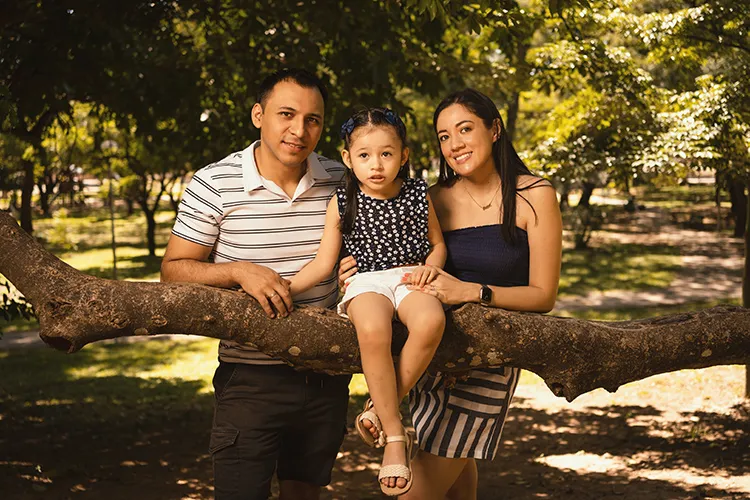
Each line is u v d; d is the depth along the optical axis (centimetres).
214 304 294
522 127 2427
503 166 329
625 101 1008
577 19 921
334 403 354
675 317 330
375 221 310
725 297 2152
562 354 306
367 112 304
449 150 326
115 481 711
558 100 2411
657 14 922
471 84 1027
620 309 1975
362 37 803
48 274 296
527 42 909
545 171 1052
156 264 3091
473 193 339
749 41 916
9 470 723
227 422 346
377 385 286
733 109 948
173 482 713
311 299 342
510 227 326
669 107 1065
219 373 354
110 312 287
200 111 870
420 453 354
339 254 323
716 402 1027
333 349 298
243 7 823
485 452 344
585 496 680
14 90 743
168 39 851
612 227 3997
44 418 1004
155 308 289
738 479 714
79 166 3134
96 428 946
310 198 338
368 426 285
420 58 884
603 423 951
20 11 703
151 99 850
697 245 3319
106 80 824
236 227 334
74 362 1541
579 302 2098
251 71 859
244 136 844
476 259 331
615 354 312
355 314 292
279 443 352
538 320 308
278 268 339
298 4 810
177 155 1003
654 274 2578
